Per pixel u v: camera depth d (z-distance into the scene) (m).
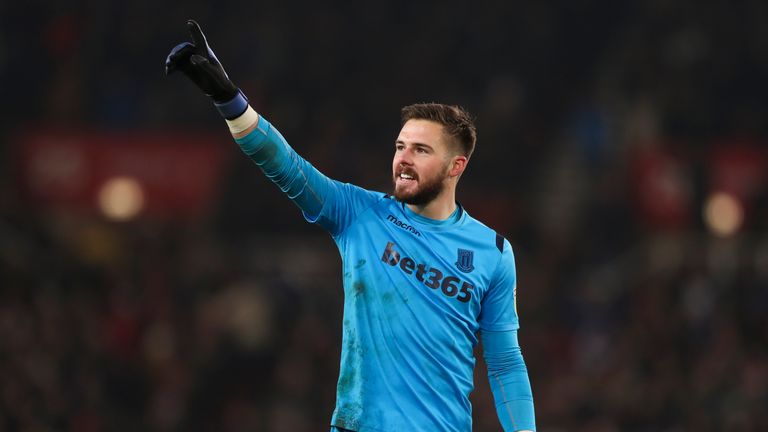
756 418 49.88
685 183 68.75
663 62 78.31
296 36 76.12
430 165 17.06
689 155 69.38
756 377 51.38
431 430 16.59
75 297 53.84
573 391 51.09
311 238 65.31
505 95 75.38
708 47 78.94
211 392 50.97
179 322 53.81
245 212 65.00
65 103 70.75
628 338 55.59
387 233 17.17
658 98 76.19
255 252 64.25
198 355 52.19
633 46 79.25
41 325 50.31
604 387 51.09
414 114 17.33
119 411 50.34
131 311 53.62
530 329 58.28
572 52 79.50
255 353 52.44
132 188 64.25
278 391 50.25
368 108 73.75
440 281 16.98
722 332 54.62
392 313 16.78
